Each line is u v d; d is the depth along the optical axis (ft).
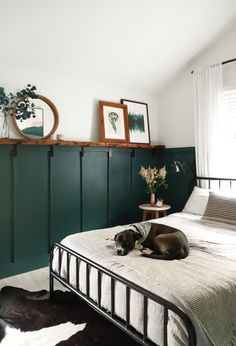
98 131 11.21
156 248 6.08
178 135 12.44
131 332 4.81
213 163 10.66
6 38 7.96
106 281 5.42
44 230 9.81
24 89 9.09
